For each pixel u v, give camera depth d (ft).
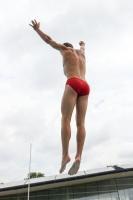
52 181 92.17
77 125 11.30
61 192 99.25
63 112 10.66
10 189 92.07
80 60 12.75
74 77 11.31
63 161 10.05
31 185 91.35
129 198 94.58
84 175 92.63
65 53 12.34
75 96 11.02
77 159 10.10
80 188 99.86
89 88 12.01
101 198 96.12
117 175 96.02
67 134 10.11
